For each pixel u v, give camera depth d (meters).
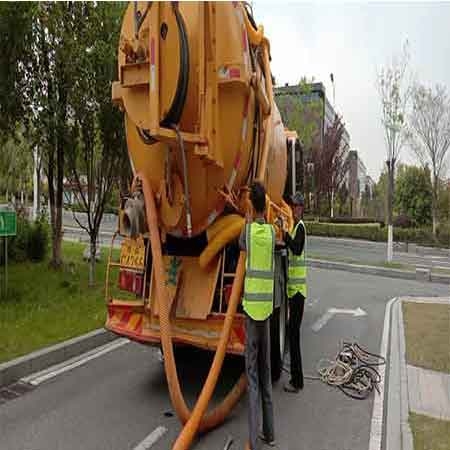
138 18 4.53
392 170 18.45
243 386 4.94
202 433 4.43
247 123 4.88
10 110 9.13
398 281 15.27
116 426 4.51
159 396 5.19
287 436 4.43
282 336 5.97
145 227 4.90
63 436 4.31
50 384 5.48
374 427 4.64
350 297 11.73
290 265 5.42
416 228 29.80
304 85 26.77
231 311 4.60
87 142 9.50
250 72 4.81
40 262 12.38
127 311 5.31
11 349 6.06
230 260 4.96
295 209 5.45
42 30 9.07
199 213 4.91
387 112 18.42
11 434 4.32
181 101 4.38
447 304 10.68
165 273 5.12
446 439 4.21
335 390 5.55
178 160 4.71
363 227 29.02
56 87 9.34
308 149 28.05
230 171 4.82
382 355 6.90
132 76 4.54
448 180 28.73
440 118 24.31
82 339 6.64
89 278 10.62
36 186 20.03
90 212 10.01
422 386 5.57
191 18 4.46
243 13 4.83
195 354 6.40
